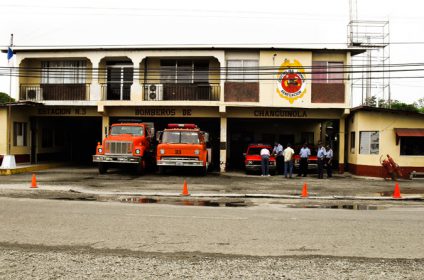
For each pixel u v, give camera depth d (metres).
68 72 30.31
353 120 28.09
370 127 26.52
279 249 8.12
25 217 11.12
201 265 7.03
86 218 11.02
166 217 11.35
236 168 34.09
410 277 6.53
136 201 15.31
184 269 6.80
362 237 9.22
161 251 7.88
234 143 35.91
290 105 28.03
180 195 17.16
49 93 29.80
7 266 6.88
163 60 29.94
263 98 28.11
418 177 26.00
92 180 22.09
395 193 17.38
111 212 12.10
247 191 18.62
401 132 25.97
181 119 33.75
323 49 27.95
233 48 28.09
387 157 25.62
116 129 25.61
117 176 24.45
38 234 9.12
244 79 28.22
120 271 6.66
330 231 9.80
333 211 13.29
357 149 26.98
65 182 21.00
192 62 29.83
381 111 26.30
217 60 29.62
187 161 24.69
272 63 28.22
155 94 28.80
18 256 7.45
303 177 25.69
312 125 35.88
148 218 11.14
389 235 9.45
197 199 16.30
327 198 17.00
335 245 8.48
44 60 30.48
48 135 33.31
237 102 28.12
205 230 9.70
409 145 26.44
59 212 11.98
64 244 8.30
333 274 6.64
